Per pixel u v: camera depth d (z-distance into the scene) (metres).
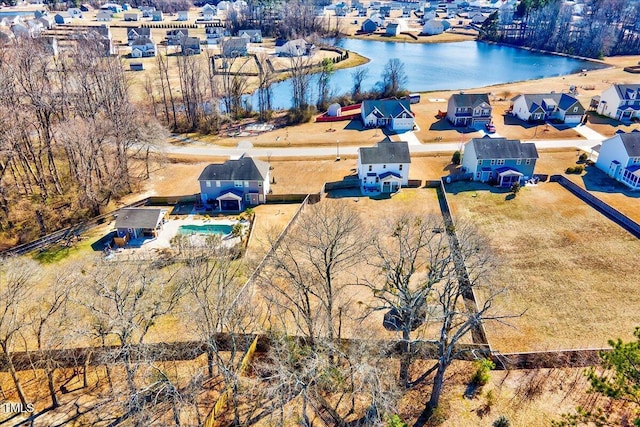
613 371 30.80
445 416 28.20
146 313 30.59
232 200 55.78
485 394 29.86
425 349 32.75
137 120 65.94
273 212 54.81
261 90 92.56
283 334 29.62
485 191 59.03
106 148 62.47
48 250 47.22
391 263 37.25
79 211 54.62
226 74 115.31
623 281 40.91
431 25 184.75
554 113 86.44
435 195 58.53
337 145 76.88
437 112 93.56
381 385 25.02
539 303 38.47
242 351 32.88
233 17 182.00
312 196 57.19
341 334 34.62
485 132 80.88
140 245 48.38
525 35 172.25
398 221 46.78
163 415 27.98
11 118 52.84
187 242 45.50
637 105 85.94
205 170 56.69
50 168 57.59
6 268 38.50
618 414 27.78
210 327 28.53
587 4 186.75
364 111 86.25
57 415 28.58
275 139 80.56
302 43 141.00
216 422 27.58
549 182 61.31
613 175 61.81
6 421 28.23
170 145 78.00
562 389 30.12
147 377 29.83
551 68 136.25
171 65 125.81
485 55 154.75
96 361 32.84
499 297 39.12
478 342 34.47
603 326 35.94
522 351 33.75
